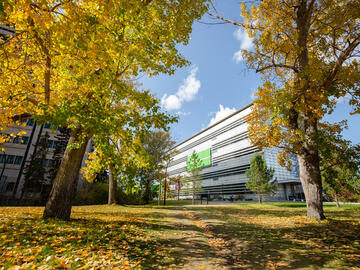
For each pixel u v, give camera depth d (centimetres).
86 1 387
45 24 354
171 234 646
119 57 522
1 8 289
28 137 3900
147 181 2769
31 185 3100
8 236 425
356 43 762
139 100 502
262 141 1125
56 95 734
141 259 391
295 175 5241
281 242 548
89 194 2498
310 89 845
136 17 445
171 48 600
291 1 945
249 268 372
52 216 668
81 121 440
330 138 859
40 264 313
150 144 2566
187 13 624
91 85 471
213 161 6375
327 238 563
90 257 368
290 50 964
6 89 574
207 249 500
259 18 1043
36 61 577
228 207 1970
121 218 907
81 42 359
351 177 1101
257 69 954
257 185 2564
